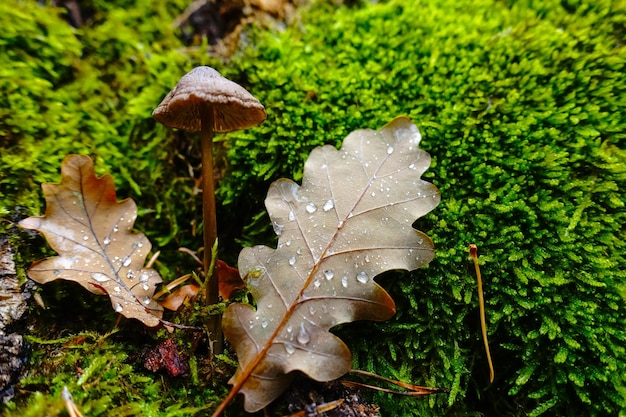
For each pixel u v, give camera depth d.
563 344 0.14
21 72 0.19
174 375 0.14
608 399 0.14
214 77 0.13
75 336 0.14
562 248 0.15
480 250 0.15
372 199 0.14
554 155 0.16
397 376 0.15
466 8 0.21
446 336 0.15
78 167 0.15
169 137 0.20
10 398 0.13
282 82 0.19
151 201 0.19
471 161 0.17
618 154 0.16
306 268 0.14
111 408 0.13
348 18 0.22
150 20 0.23
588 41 0.18
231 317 0.13
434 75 0.19
